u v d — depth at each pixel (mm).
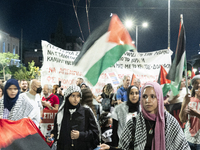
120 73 8477
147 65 8719
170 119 2744
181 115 5027
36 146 3021
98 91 8234
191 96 5070
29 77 59781
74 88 3898
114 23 4555
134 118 2930
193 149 4805
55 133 3994
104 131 4656
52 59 6727
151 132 2734
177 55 5820
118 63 8516
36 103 4844
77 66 4582
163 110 2748
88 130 3977
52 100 6395
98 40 4547
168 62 8688
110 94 6875
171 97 7406
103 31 4547
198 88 4930
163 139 2660
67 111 3953
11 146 2938
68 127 3881
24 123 3150
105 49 4527
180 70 5766
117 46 4516
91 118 4016
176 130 2697
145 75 8570
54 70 6742
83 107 4055
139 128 2801
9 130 3023
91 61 4543
